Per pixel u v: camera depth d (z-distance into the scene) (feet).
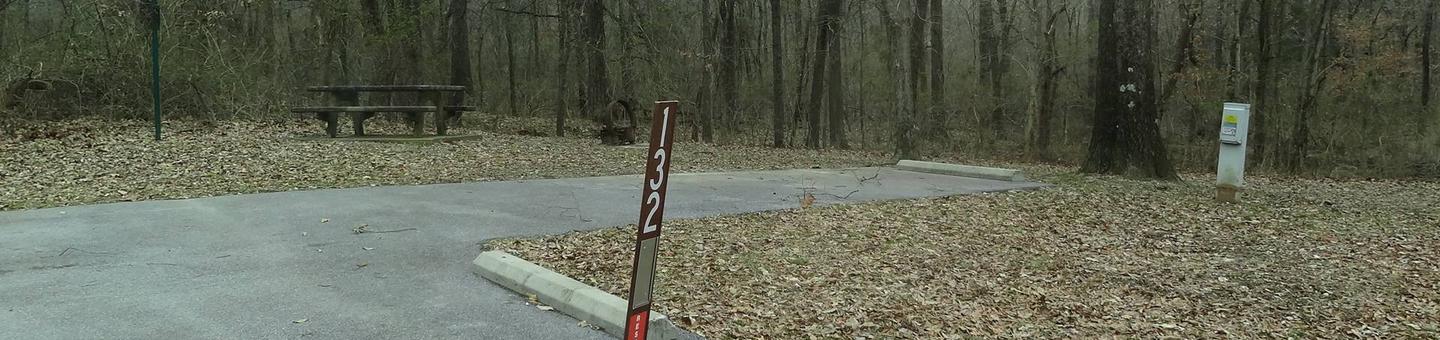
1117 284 22.63
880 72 89.10
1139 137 44.75
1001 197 35.32
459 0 77.82
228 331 13.64
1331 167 72.33
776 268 20.75
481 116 76.79
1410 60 74.69
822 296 18.74
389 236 21.31
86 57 50.34
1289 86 76.54
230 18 60.08
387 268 18.10
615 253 20.66
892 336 16.47
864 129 90.43
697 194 32.24
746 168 46.50
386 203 26.55
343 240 20.66
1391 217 36.76
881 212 29.76
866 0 85.87
